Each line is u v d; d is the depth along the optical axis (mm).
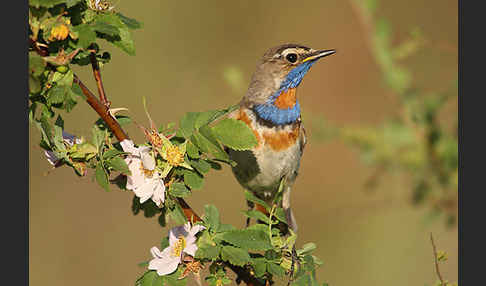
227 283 6707
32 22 6234
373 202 14453
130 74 17859
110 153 6402
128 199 15773
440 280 7344
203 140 6438
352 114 18688
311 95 18969
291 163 10242
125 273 14984
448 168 10812
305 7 19531
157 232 15680
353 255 15680
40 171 15680
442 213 11070
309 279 6883
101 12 6617
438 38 17750
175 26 18875
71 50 6336
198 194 16453
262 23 19406
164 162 6461
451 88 10836
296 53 10180
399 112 11141
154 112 17594
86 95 6562
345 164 17688
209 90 18188
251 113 10133
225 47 19031
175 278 6523
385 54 11078
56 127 6590
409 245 15406
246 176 10289
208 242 6551
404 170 11148
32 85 6074
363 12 11328
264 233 6656
